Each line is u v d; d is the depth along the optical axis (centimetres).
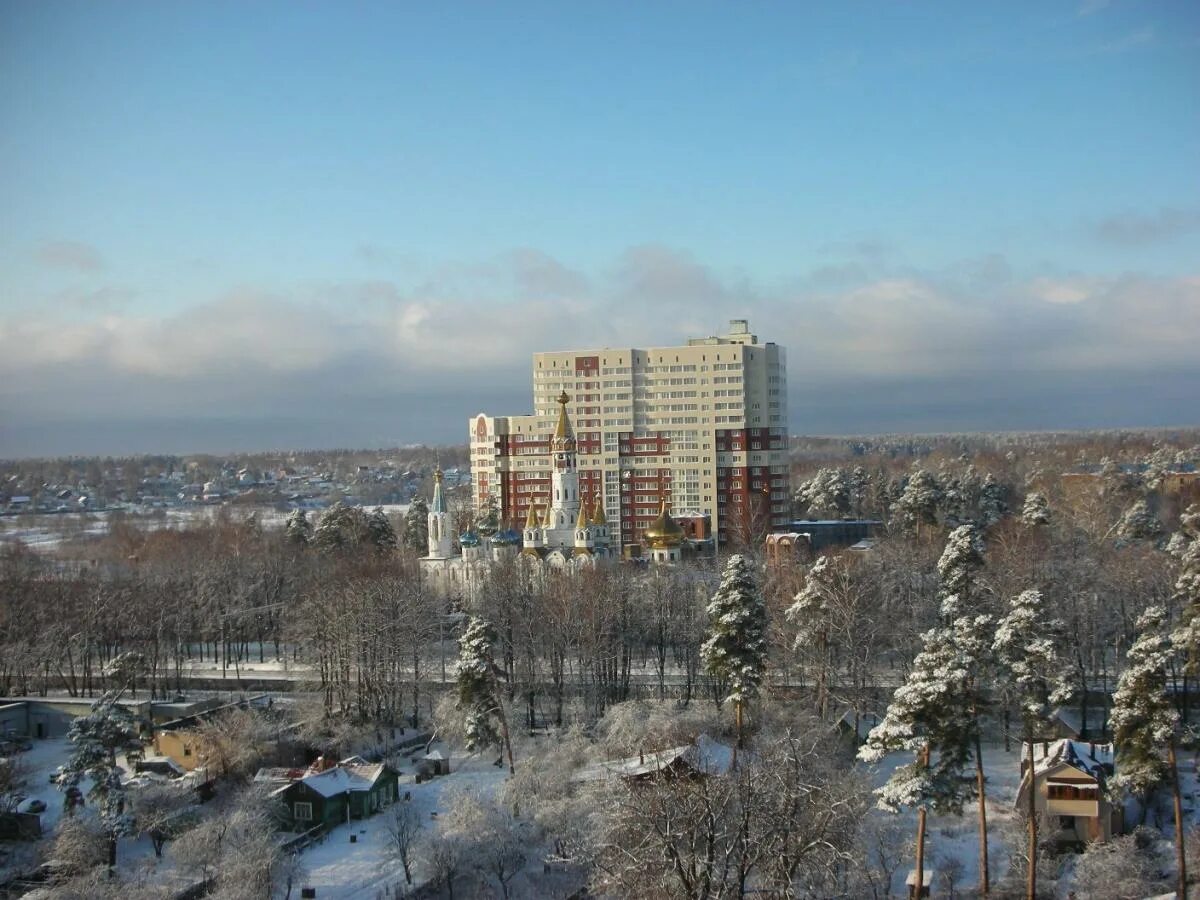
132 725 12900
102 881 9994
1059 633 11038
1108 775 10775
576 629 16275
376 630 15925
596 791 10044
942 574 15688
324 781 12019
